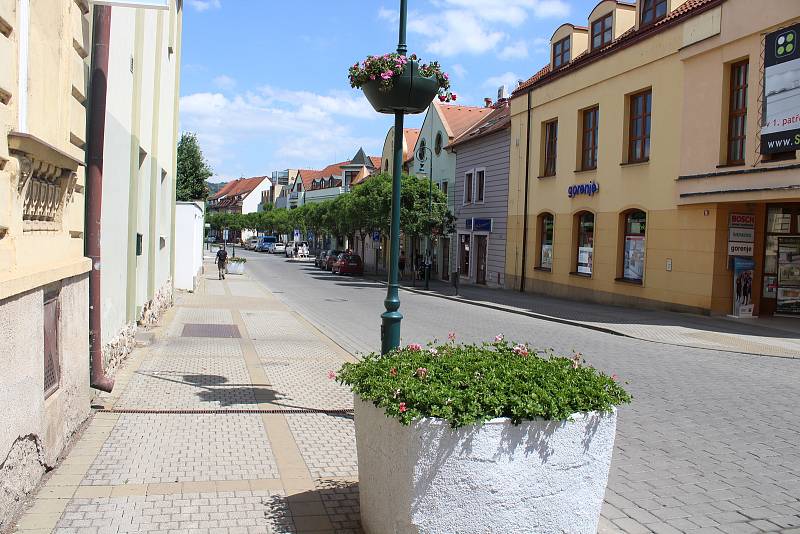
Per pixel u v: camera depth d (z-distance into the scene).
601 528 4.61
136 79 10.40
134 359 10.30
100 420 6.64
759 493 5.36
